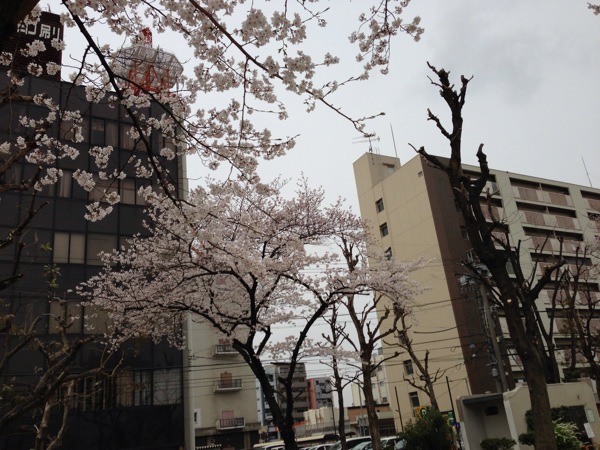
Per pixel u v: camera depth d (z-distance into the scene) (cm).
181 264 1196
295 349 1175
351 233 1442
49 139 729
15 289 1716
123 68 619
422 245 3209
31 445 1587
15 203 1845
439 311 2977
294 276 1223
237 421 3534
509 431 1484
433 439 1416
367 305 1691
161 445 1820
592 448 1285
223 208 1050
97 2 529
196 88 625
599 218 3688
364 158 3847
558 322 3112
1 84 1819
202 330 3684
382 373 5325
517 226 3481
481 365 2764
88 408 1736
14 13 281
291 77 511
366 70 596
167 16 538
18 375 1564
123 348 1845
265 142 648
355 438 2223
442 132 790
